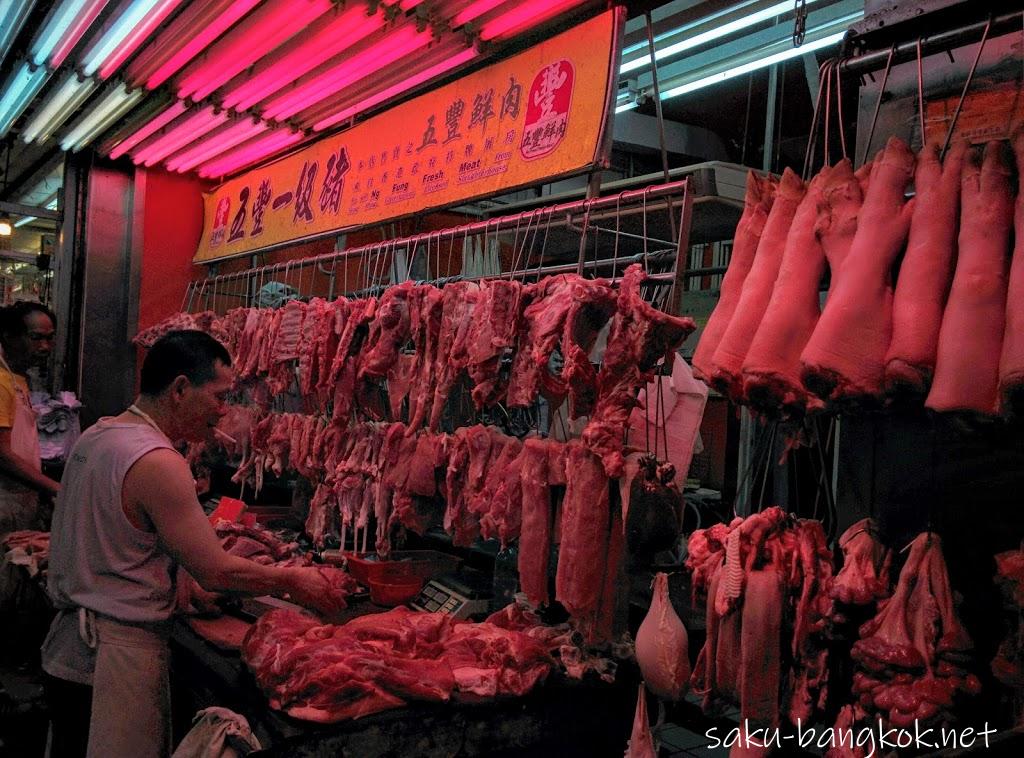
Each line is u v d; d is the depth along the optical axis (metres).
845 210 1.86
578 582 2.56
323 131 4.93
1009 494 1.98
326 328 3.92
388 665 2.45
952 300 1.64
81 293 5.95
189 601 3.08
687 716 3.13
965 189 1.70
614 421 2.54
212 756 2.22
